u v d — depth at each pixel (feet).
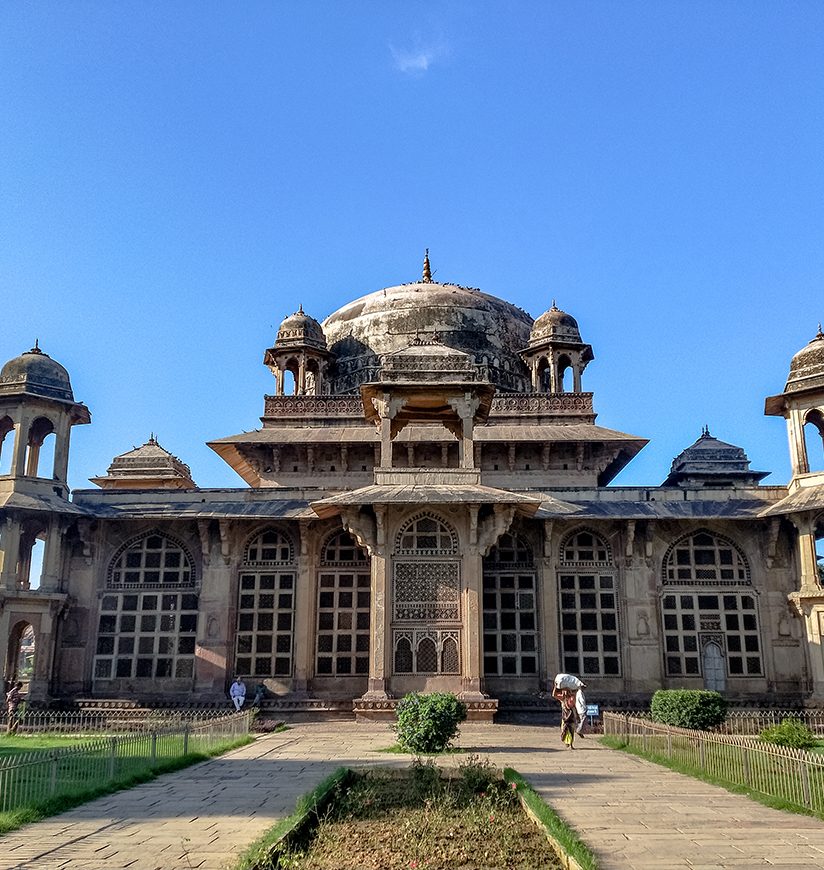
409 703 52.49
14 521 80.02
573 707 56.59
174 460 121.08
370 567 82.74
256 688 79.66
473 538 74.49
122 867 24.21
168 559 84.94
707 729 58.80
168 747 46.44
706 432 114.93
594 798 35.47
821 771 32.83
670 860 25.08
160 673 81.97
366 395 81.00
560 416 100.68
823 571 91.20
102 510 84.69
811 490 79.25
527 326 119.44
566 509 82.89
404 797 36.06
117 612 83.56
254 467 97.14
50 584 80.84
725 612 81.61
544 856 26.40
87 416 89.20
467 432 78.69
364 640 81.41
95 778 37.88
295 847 27.17
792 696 77.87
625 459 99.71
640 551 82.89
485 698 70.79
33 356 86.69
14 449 82.99
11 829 29.17
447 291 116.16
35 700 76.79
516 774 39.73
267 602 82.69
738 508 82.99
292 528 84.07
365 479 95.55
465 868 25.21
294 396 102.17
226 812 32.27
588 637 81.15
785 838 27.96
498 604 81.71
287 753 50.80
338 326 117.80
